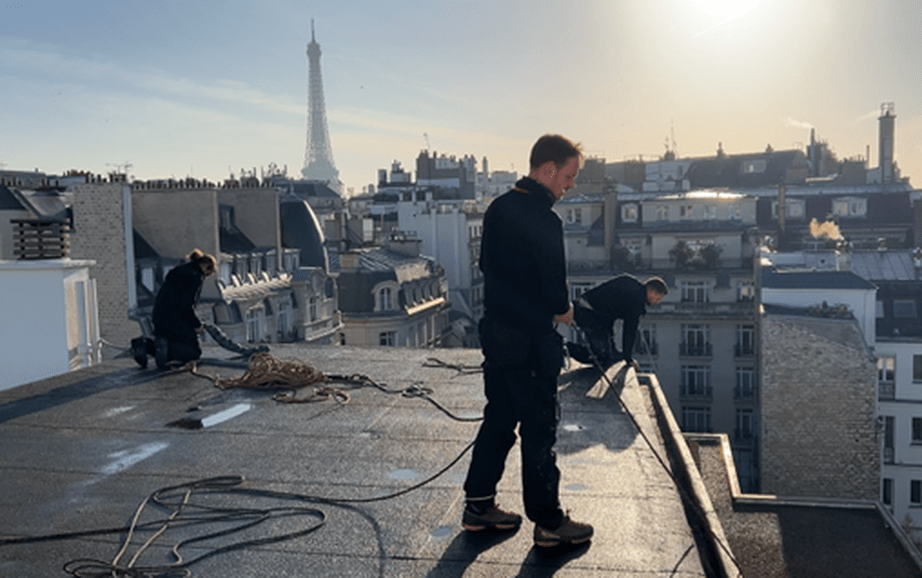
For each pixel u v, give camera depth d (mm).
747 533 8984
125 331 34562
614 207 68875
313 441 6328
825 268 52562
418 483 5305
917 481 47031
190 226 39344
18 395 8031
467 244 86438
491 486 4531
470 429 6625
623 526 4586
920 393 46906
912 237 81500
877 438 38438
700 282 61375
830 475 38969
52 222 11430
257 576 4016
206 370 9320
